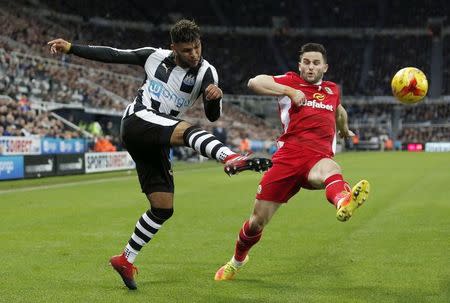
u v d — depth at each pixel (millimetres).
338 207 5574
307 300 6137
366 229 10781
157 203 6473
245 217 12711
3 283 6973
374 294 6316
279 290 6582
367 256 8344
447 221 11602
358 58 72375
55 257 8492
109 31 60812
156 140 5957
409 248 8859
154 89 6188
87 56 6098
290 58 71812
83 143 32719
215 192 18500
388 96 67188
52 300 6223
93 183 22859
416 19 73438
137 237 6570
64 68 41844
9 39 41281
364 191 5309
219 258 8422
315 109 6520
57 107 37062
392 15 73938
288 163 6438
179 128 5797
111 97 45312
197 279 7160
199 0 70875
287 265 7871
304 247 9117
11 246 9367
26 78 36781
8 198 16969
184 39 5844
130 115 6215
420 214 12688
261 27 73625
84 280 7125
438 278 6949
